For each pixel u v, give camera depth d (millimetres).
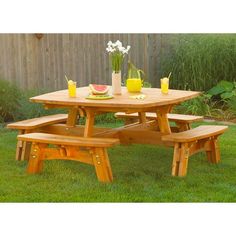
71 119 7430
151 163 6996
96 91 6852
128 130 7160
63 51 10320
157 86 11195
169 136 6500
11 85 9688
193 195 5840
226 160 7113
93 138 6410
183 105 10117
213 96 10625
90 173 6590
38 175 6504
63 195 5848
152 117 8031
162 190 5984
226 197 5766
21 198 5770
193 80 10438
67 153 6363
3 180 6336
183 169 6430
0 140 8156
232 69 10516
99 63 10695
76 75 10484
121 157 7270
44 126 7500
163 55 11156
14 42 9852
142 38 10992
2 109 9430
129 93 7152
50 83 10258
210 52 10445
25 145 7141
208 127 7105
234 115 9852
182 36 10961
